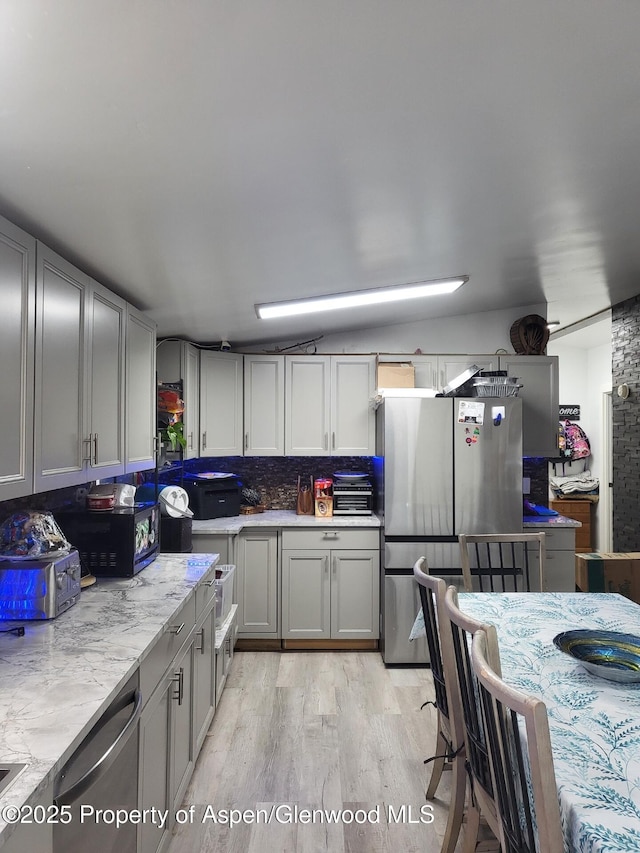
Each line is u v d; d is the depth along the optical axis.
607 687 1.53
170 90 1.18
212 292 2.80
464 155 1.70
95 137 1.31
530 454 4.08
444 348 4.40
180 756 2.10
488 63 1.25
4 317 1.45
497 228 2.45
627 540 4.43
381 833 2.06
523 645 1.85
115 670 1.43
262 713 2.92
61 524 2.33
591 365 6.78
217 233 2.04
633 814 1.00
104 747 1.29
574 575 3.77
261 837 2.03
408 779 2.37
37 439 1.63
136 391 2.62
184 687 2.17
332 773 2.41
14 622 1.79
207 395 3.88
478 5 1.05
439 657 1.99
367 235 2.30
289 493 4.36
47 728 1.14
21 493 1.55
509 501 3.60
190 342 3.94
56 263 1.75
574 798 1.04
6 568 1.80
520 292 3.90
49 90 1.12
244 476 4.36
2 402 1.45
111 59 1.06
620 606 2.29
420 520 3.58
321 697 3.11
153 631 1.71
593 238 2.76
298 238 2.22
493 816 1.46
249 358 4.07
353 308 3.58
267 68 1.15
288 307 3.26
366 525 3.72
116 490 2.47
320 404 4.07
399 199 1.97
